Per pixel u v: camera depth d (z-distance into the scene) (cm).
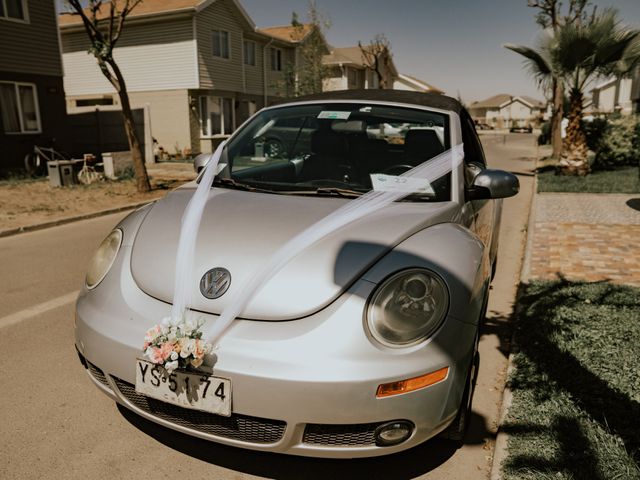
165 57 2203
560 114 1900
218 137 2361
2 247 680
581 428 249
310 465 243
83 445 254
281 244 227
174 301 217
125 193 1148
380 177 294
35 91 1554
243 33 2498
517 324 385
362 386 189
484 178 296
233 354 197
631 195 1053
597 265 545
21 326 405
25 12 1506
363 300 203
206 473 236
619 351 326
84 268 574
